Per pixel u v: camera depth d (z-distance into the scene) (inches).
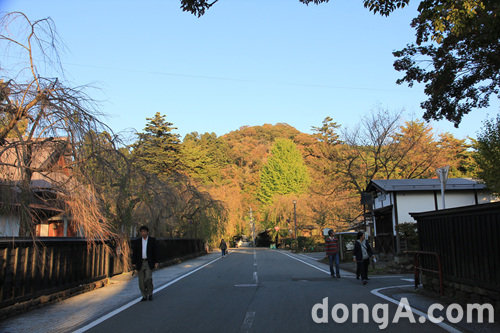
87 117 381.1
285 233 2363.4
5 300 294.8
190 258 1241.4
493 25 307.4
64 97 369.1
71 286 405.7
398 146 1157.7
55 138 369.4
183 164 1272.1
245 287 465.1
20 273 317.7
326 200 1375.5
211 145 3213.6
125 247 591.2
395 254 692.7
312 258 1192.2
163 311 314.2
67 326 266.2
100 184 416.5
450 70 399.5
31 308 325.1
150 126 1300.4
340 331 239.6
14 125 349.7
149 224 879.7
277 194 2650.1
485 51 375.9
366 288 437.7
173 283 518.9
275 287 460.1
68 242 400.2
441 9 293.7
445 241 331.9
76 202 375.6
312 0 338.3
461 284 305.3
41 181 509.4
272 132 6097.4
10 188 341.7
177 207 953.5
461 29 297.0
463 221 299.0
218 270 738.8
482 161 531.2
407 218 707.4
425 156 1180.5
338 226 1365.7
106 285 504.4
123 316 296.8
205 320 276.2
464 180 768.3
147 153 684.1
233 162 4001.0
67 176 388.8
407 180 793.6
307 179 2775.6
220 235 1592.0
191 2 291.6
